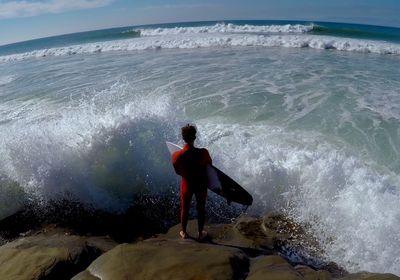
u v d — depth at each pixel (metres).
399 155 7.88
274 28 34.06
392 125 9.43
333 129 9.27
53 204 6.54
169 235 5.80
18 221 6.23
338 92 12.48
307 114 10.39
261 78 14.84
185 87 13.80
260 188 6.68
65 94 14.18
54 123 7.61
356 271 5.02
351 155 7.91
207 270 4.18
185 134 5.05
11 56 31.48
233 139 8.45
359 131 9.11
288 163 6.88
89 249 5.04
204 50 24.22
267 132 9.16
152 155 7.14
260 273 4.20
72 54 28.75
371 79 14.40
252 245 5.44
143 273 4.16
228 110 10.91
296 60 19.06
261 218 6.20
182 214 5.38
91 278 4.22
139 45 28.14
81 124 7.36
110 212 6.51
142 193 6.92
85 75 18.05
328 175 6.43
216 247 4.73
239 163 7.10
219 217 6.34
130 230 6.02
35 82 17.48
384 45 23.14
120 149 7.04
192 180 5.19
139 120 7.33
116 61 22.03
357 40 25.73
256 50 23.20
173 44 27.16
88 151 6.91
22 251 4.82
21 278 4.29
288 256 5.28
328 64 17.83
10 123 10.95
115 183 6.88
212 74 15.96
